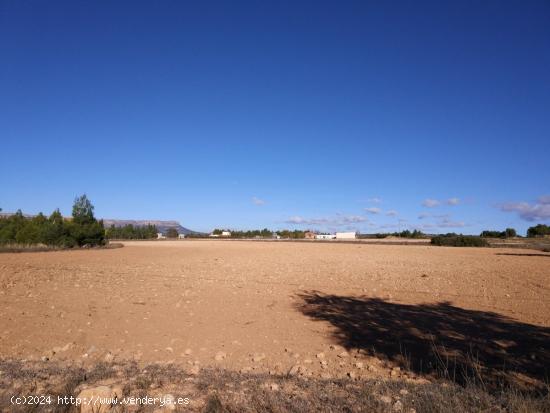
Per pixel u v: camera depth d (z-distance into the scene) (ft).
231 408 15.79
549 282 61.16
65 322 35.99
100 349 28.14
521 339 30.22
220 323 36.17
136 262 97.35
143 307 42.68
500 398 17.22
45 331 33.01
